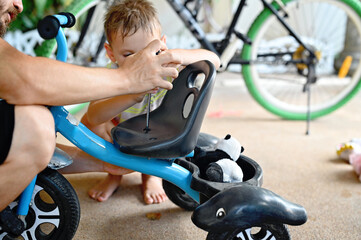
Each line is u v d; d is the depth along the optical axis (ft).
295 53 6.35
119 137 2.67
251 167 2.93
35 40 8.28
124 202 3.65
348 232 3.14
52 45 5.22
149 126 2.82
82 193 3.81
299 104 7.93
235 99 8.80
